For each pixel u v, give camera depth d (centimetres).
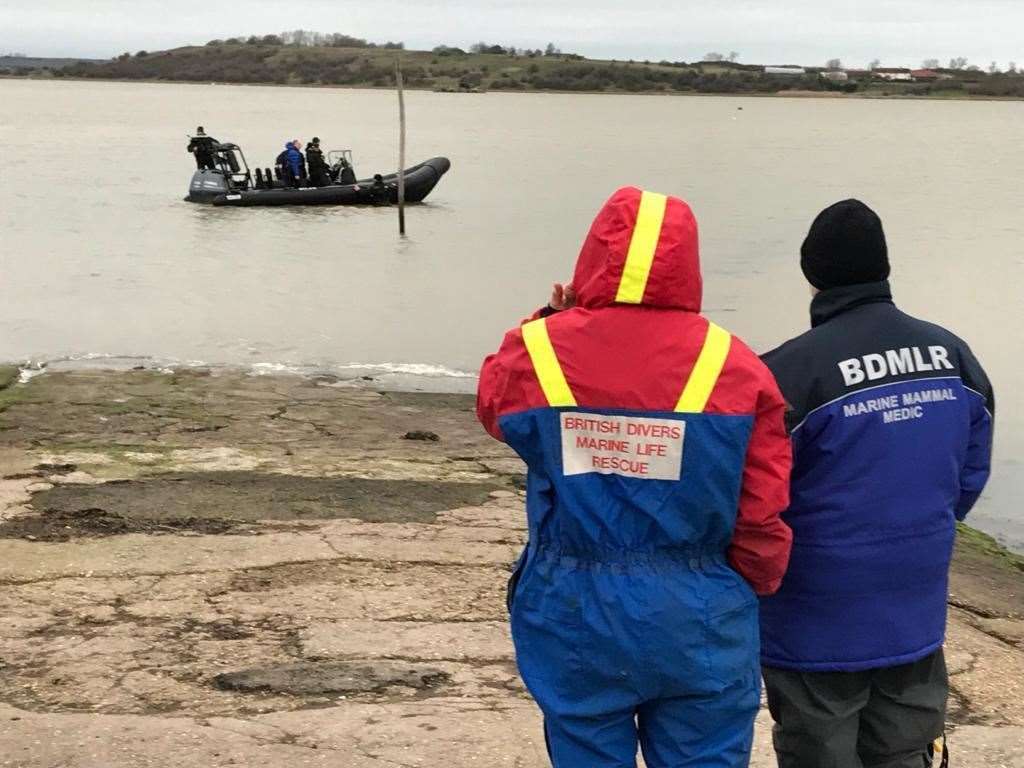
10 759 427
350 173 4284
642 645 293
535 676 305
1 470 952
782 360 332
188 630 586
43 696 499
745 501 300
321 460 1062
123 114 12438
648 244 294
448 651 568
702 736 303
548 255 3072
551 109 15975
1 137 8088
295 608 622
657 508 294
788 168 6316
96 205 4044
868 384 327
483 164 6334
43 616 599
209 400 1366
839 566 326
